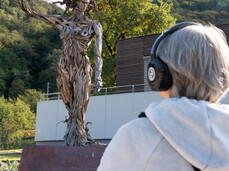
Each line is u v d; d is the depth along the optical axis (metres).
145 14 32.03
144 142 1.21
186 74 1.27
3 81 89.81
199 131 1.18
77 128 6.24
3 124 56.25
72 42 6.25
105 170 1.23
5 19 110.88
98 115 22.20
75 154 5.29
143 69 25.00
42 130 24.81
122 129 1.26
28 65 100.44
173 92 1.33
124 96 21.42
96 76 6.15
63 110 24.08
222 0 111.00
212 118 1.21
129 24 31.61
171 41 1.32
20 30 111.19
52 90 92.75
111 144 1.26
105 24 32.03
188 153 1.15
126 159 1.21
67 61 6.26
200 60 1.27
